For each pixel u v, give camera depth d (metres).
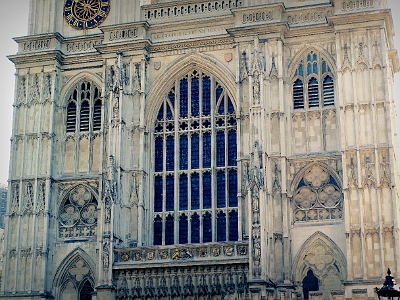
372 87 63.34
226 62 68.06
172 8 71.00
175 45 69.31
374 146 61.94
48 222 67.56
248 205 60.75
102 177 67.38
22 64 71.81
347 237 60.47
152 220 66.81
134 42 69.12
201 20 69.31
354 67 64.25
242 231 63.12
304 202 64.19
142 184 66.38
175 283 61.41
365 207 61.03
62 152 70.19
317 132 65.38
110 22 72.31
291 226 63.41
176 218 66.44
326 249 62.59
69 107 71.56
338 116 65.06
